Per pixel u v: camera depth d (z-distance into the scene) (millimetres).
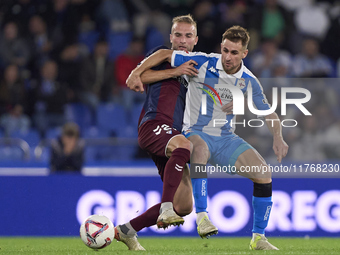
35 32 30766
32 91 27484
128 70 28797
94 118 27641
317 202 18641
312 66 31234
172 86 12102
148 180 18859
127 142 21969
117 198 18797
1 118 26906
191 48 13047
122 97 28359
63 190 18906
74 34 30625
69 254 10438
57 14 31141
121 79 28719
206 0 31609
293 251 11055
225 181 18625
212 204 18547
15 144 21594
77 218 18828
